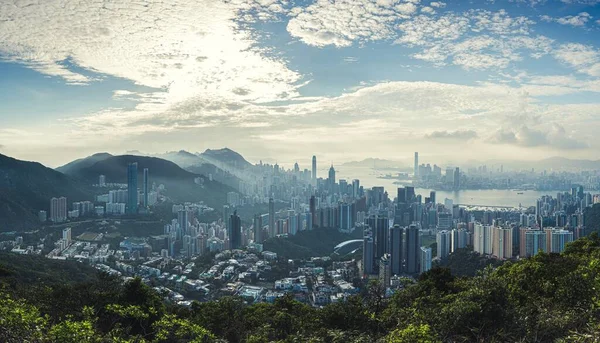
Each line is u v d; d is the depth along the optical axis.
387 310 23.17
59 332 12.87
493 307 16.17
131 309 19.09
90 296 24.91
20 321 12.71
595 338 13.18
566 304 18.02
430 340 14.13
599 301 16.05
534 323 15.99
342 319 21.83
